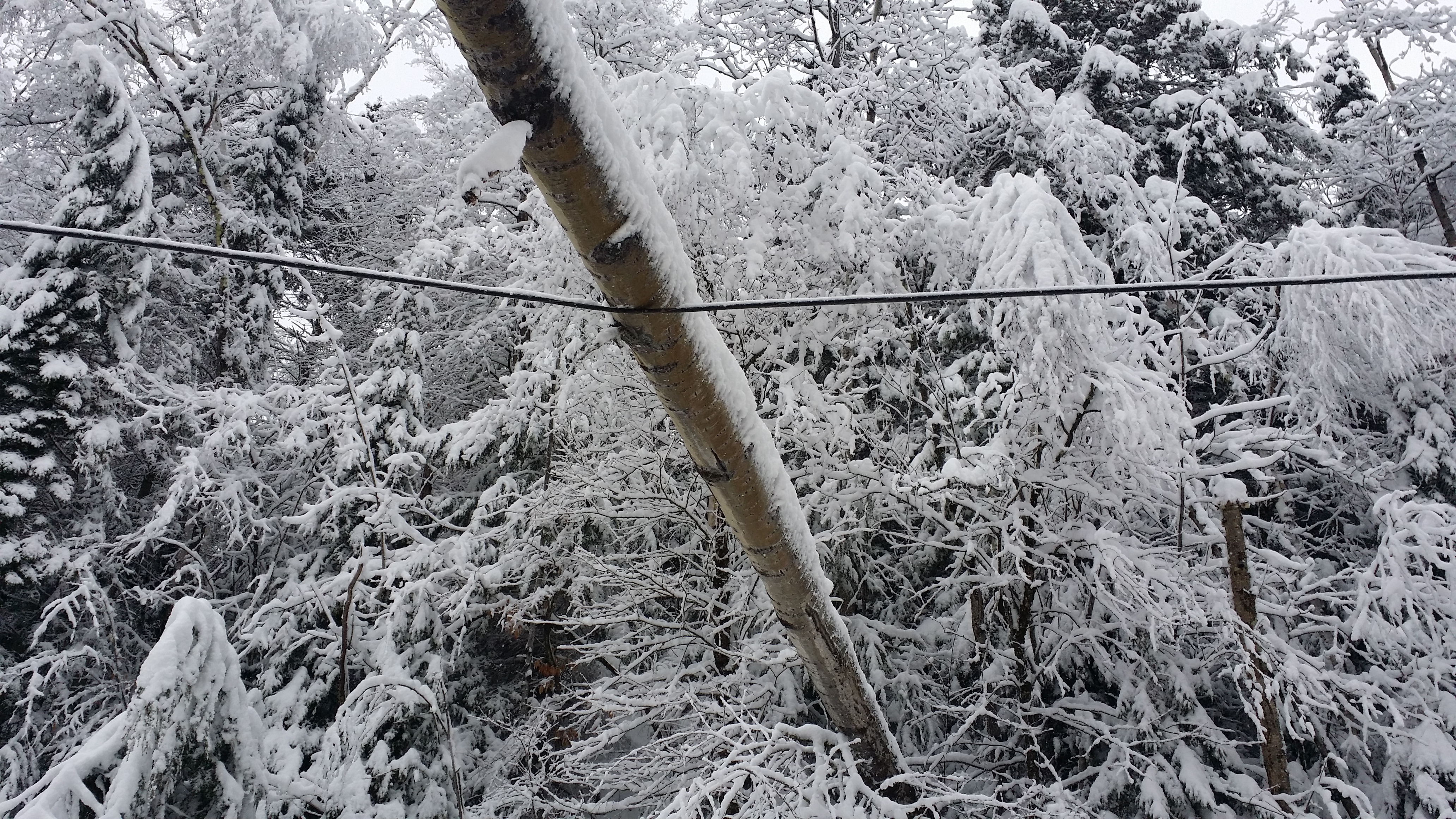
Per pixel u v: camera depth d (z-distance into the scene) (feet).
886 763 15.47
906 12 30.50
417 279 6.03
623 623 25.13
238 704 14.65
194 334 35.96
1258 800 16.62
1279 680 16.37
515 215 31.68
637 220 7.73
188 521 26.35
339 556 28.02
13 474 25.98
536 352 24.62
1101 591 16.99
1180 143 30.94
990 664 19.99
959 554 20.03
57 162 36.68
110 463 28.63
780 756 16.21
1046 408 17.01
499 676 30.12
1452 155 31.94
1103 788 18.40
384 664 21.59
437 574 23.44
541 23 6.02
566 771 19.40
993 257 16.58
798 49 32.86
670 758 18.22
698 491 22.31
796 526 11.87
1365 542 24.21
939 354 22.77
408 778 20.42
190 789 13.65
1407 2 33.45
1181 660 19.81
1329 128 36.96
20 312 26.99
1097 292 7.33
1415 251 16.58
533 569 24.17
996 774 19.42
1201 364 18.44
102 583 27.78
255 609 27.48
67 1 32.35
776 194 21.13
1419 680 17.56
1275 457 16.79
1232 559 16.90
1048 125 29.58
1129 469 17.30
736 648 20.84
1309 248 17.11
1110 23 37.96
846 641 13.82
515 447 28.35
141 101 36.11
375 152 43.01
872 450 21.54
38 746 24.57
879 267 20.59
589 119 6.76
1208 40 34.27
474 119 33.94
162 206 34.37
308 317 29.43
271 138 36.94
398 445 27.37
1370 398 21.66
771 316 21.74
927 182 22.17
